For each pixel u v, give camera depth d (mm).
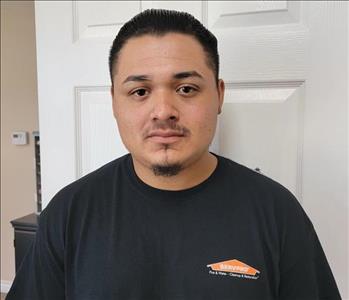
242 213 614
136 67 554
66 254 635
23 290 662
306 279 630
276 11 775
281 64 780
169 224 609
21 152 2223
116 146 888
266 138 802
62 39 900
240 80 807
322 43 755
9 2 2104
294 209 640
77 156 917
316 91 765
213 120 585
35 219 1219
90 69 888
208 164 636
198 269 587
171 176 595
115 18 866
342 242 770
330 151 765
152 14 580
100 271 603
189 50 551
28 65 2143
